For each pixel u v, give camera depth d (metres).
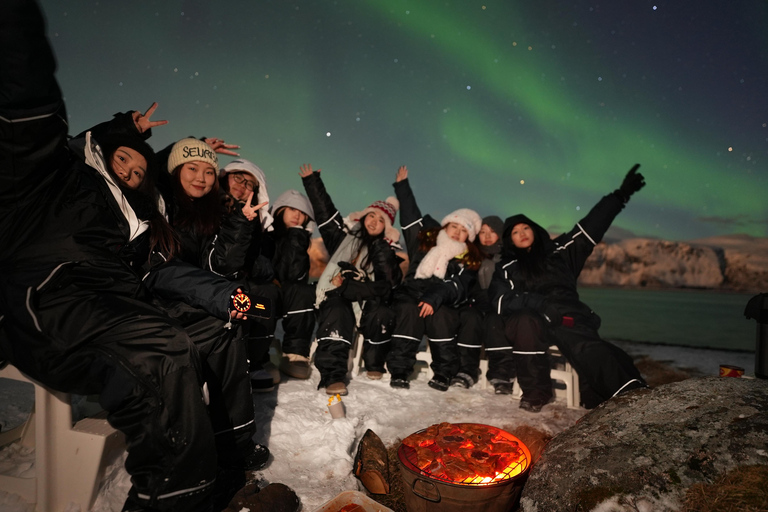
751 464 1.62
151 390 1.61
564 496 1.82
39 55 1.66
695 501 1.59
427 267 3.66
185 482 1.60
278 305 3.22
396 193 4.43
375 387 3.46
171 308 2.09
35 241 1.75
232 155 3.31
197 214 2.52
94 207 1.88
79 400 2.63
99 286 1.82
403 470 2.00
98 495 1.82
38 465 1.78
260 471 2.23
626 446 1.88
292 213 3.79
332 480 2.24
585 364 3.10
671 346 6.48
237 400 2.12
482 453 2.04
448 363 3.54
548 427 2.92
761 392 1.97
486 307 3.99
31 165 1.73
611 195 3.84
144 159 2.17
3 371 1.86
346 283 3.51
